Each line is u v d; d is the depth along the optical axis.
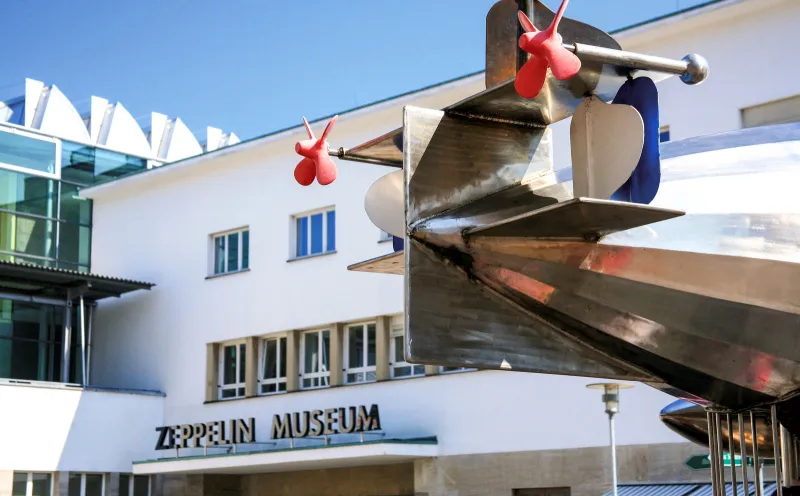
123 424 33.53
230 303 33.44
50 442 31.91
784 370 6.05
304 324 31.42
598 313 5.82
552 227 5.40
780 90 22.48
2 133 36.41
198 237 34.75
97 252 37.72
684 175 5.94
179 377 34.31
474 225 5.71
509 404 26.89
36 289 34.59
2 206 35.88
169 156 42.03
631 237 5.63
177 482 33.62
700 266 5.66
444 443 27.94
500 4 6.50
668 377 6.19
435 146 5.91
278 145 32.69
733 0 22.81
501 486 26.62
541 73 5.26
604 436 25.02
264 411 31.91
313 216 32.12
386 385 29.34
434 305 5.74
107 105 40.31
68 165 37.97
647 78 5.54
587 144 5.57
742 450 6.49
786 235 5.71
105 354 36.44
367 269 7.09
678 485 23.45
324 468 31.59
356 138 30.66
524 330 5.92
